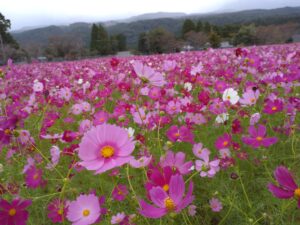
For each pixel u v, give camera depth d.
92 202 1.29
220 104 2.71
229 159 2.01
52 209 1.70
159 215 1.05
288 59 5.88
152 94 3.03
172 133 2.15
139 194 1.95
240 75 4.47
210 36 44.00
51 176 2.28
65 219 1.62
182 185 1.08
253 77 4.45
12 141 2.10
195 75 3.79
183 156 1.44
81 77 6.34
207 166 1.76
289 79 3.27
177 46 48.53
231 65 5.80
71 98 4.54
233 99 2.57
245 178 2.11
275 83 3.35
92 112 3.27
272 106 2.46
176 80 4.70
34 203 2.04
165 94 3.36
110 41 57.06
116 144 1.23
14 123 1.96
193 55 10.91
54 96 4.23
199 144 1.87
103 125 1.24
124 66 7.65
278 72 4.08
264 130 1.93
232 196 1.89
